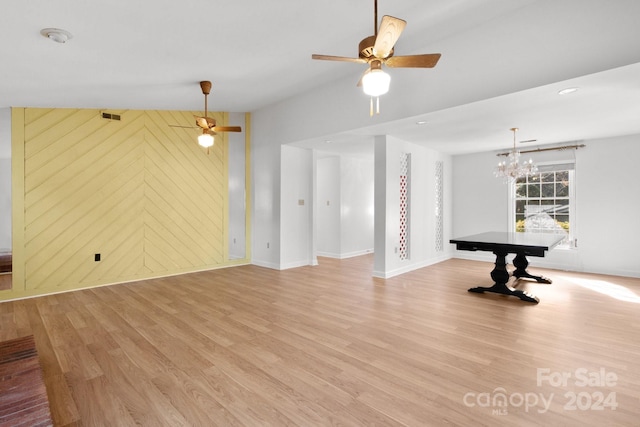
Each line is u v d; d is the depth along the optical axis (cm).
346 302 400
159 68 373
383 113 432
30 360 206
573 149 586
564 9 290
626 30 262
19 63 320
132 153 526
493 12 318
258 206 647
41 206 451
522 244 391
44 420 153
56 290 458
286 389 213
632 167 532
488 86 337
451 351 266
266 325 325
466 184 725
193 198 593
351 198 773
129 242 523
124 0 239
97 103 467
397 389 212
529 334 299
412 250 595
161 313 364
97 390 213
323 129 511
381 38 208
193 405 197
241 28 304
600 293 437
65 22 258
